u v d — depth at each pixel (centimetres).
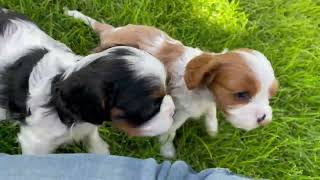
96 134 82
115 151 86
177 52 80
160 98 68
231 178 67
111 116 69
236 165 87
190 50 81
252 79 72
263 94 73
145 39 81
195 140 89
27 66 72
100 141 84
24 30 75
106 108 68
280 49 101
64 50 75
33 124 72
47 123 72
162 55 80
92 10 97
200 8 102
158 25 98
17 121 76
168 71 79
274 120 92
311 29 105
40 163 69
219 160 87
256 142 90
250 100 73
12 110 73
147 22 97
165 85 70
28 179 67
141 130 69
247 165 87
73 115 68
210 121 87
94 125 74
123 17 97
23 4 93
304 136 93
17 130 84
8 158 69
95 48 90
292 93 96
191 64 75
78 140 81
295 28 104
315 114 95
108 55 68
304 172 90
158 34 82
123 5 98
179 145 88
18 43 74
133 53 68
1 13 77
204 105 82
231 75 73
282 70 97
